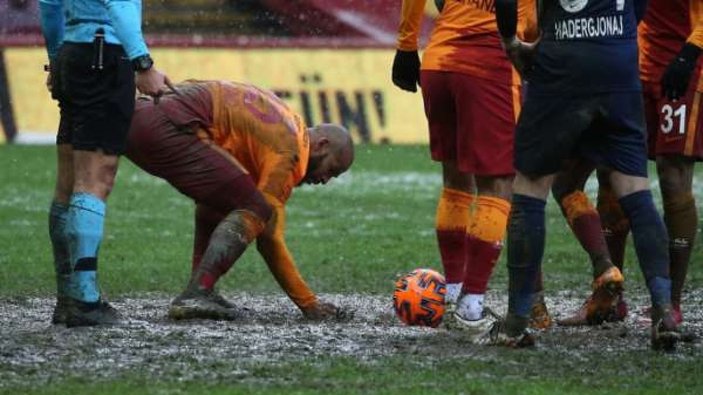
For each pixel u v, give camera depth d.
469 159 21.02
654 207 19.20
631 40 18.94
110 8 19.91
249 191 22.08
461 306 20.75
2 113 68.19
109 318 21.09
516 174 19.27
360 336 20.45
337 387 16.39
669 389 16.64
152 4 71.69
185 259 33.50
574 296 27.48
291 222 42.31
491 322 20.61
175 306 21.91
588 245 22.06
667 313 19.06
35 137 67.88
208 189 22.03
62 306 21.52
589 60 18.64
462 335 20.44
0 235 37.72
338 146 23.52
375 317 23.58
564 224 41.66
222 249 21.95
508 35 18.66
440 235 22.62
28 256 33.38
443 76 21.27
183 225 41.00
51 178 54.28
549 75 18.73
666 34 22.50
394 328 21.62
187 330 20.69
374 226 41.50
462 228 22.50
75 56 20.34
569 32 18.72
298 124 22.73
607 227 23.41
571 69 18.64
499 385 16.62
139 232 39.06
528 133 18.91
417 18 22.64
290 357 18.39
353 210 45.72
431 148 22.28
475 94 20.91
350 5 72.06
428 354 18.81
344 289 28.73
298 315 23.66
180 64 71.06
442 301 21.61
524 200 19.02
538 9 19.12
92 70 20.33
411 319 21.62
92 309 20.92
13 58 69.31
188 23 71.88
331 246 36.56
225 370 17.38
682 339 20.11
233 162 22.12
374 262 33.53
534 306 21.97
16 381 16.50
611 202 23.34
